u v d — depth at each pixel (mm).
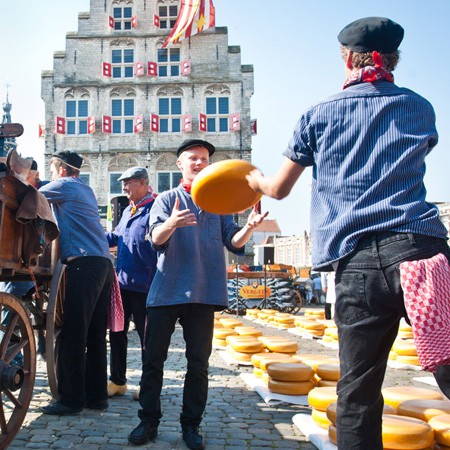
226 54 30125
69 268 4109
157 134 29641
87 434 3539
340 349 1961
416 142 1931
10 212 3088
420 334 1749
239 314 17016
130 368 6199
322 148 2012
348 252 1896
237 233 3420
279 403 4387
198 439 3271
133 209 4812
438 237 1883
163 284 3363
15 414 3188
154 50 30234
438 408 3234
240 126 29578
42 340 5859
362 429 1886
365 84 2031
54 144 29469
